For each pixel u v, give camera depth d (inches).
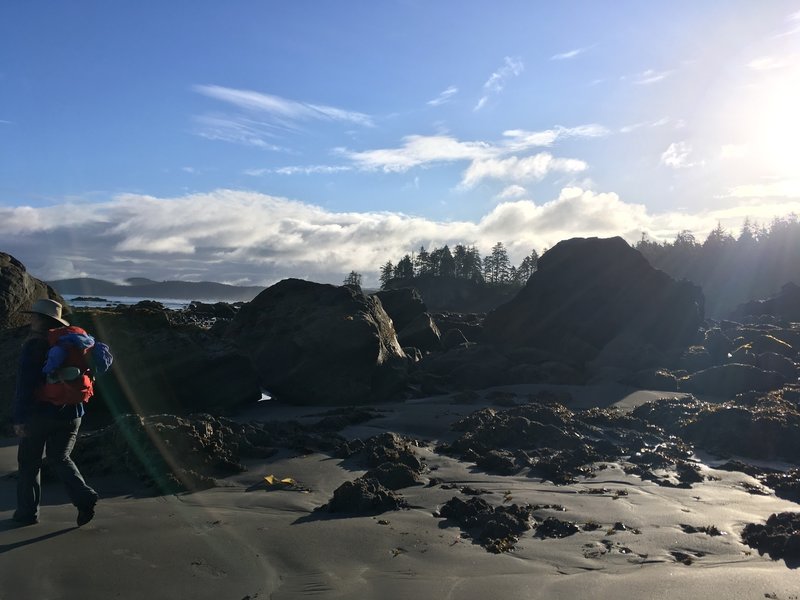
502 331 859.4
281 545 217.6
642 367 708.7
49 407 228.1
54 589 179.9
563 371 675.4
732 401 535.8
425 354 821.2
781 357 652.7
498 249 4483.3
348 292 631.8
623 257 844.0
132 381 474.0
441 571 197.2
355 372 567.8
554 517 250.8
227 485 292.7
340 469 320.8
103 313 503.8
